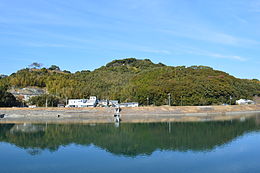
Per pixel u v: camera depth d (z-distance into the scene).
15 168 54.78
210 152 65.62
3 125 114.38
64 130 100.25
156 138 84.12
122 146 73.44
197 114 162.00
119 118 139.25
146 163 57.16
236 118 141.50
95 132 95.56
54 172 52.19
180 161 58.09
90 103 172.38
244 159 59.06
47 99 176.62
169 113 159.75
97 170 53.00
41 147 73.12
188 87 186.38
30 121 128.00
